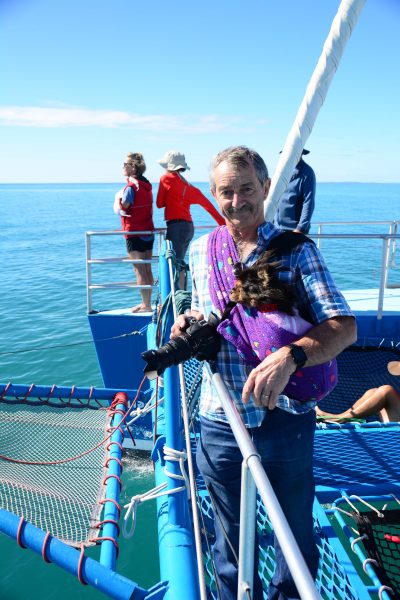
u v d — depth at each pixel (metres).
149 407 3.69
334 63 2.60
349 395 5.43
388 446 3.44
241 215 1.68
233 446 1.81
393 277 14.48
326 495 2.95
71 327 11.20
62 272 17.86
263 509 2.71
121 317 6.74
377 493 2.95
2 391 4.09
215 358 1.77
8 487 2.96
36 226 37.41
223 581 1.94
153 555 4.45
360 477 3.08
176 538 2.12
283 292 1.59
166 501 2.37
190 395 3.15
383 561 2.49
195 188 6.97
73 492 2.92
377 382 5.61
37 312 12.58
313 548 1.92
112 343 6.79
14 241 27.50
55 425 3.77
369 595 2.23
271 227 1.71
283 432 1.71
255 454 1.25
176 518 2.23
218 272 1.81
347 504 3.09
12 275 17.41
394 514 2.78
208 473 1.90
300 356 1.48
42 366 8.80
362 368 5.86
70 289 15.09
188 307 2.74
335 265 16.47
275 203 3.03
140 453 5.44
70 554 2.17
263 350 1.62
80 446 3.48
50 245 25.58
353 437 3.56
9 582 4.19
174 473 2.45
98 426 3.76
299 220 5.76
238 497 1.88
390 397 4.38
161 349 1.74
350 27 2.49
